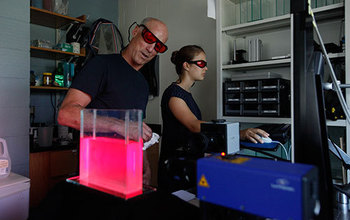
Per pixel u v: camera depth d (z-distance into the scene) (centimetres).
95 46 319
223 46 241
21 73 219
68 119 106
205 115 298
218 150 81
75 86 126
